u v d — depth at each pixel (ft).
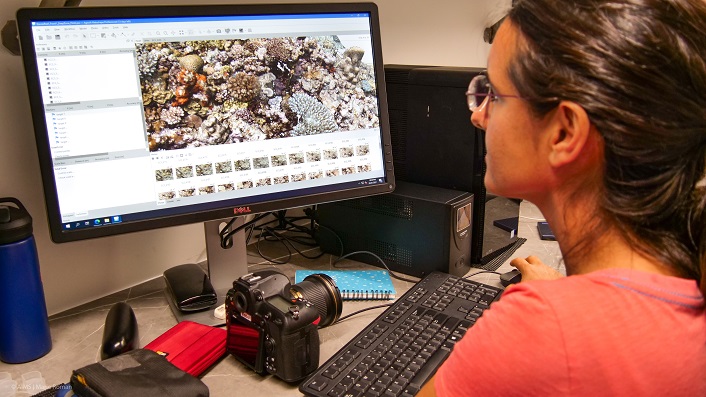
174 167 3.17
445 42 6.42
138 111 3.07
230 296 2.89
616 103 1.59
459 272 3.91
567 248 1.92
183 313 3.38
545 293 1.70
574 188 1.82
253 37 3.32
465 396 1.78
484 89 2.13
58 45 2.89
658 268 1.73
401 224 3.90
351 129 3.66
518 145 1.88
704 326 1.68
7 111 3.20
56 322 3.36
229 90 3.27
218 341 3.01
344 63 3.61
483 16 6.88
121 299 3.65
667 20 1.63
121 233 3.08
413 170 4.25
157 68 3.09
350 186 3.67
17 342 2.90
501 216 4.20
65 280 3.52
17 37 3.03
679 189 1.71
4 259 2.79
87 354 3.04
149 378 2.40
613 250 1.79
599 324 1.60
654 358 1.58
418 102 4.10
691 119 1.64
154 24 3.07
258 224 4.51
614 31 1.61
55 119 2.91
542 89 1.71
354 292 3.56
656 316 1.62
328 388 2.56
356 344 2.88
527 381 1.64
